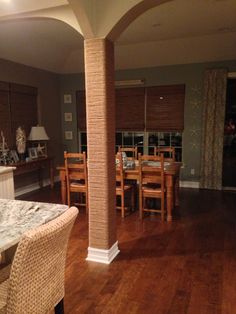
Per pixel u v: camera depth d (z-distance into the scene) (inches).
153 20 167.5
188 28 184.4
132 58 235.6
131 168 165.8
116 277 99.9
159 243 127.7
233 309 82.6
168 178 153.2
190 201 195.3
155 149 208.7
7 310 46.4
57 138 270.8
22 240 43.6
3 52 195.9
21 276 45.1
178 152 241.6
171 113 236.1
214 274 101.7
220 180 226.8
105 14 98.0
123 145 257.1
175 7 147.3
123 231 142.1
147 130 245.9
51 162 237.6
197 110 229.3
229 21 170.9
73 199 197.2
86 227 147.8
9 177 132.6
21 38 194.7
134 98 245.8
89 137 106.7
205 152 227.8
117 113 253.4
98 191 108.0
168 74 233.6
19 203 72.1
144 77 240.8
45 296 53.2
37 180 241.0
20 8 106.8
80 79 263.0
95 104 104.0
